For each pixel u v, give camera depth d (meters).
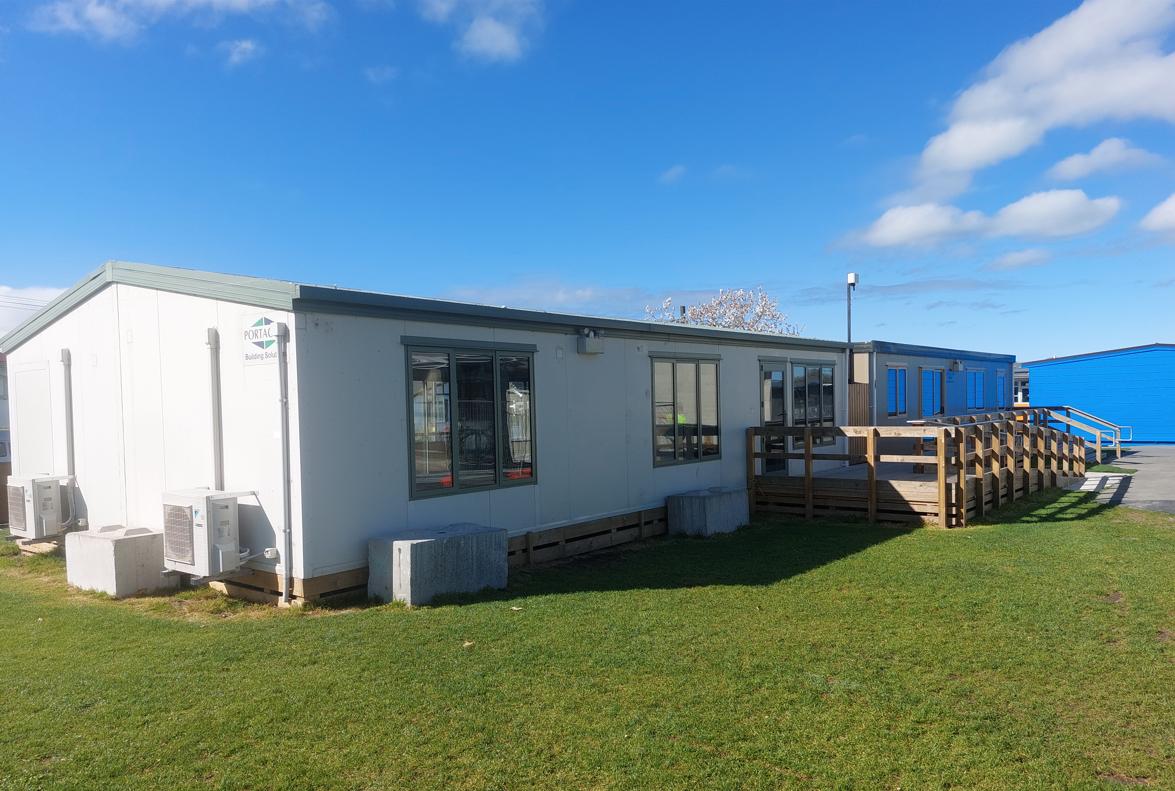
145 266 8.61
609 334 10.62
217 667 5.47
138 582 8.02
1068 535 10.28
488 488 8.88
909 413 18.98
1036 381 31.16
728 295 43.22
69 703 4.80
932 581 7.81
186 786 3.78
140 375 8.85
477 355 8.79
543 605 7.07
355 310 7.52
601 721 4.49
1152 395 28.73
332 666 5.45
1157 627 6.22
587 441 10.24
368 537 7.60
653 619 6.56
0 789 3.74
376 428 7.71
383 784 3.81
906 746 4.20
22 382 11.22
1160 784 3.83
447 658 5.57
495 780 3.85
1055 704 4.76
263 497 7.42
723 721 4.49
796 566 8.70
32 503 9.84
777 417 14.31
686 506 11.17
